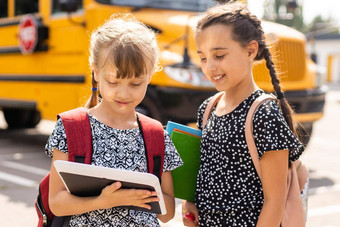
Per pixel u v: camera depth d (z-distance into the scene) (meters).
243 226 1.64
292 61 5.27
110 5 5.05
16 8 6.31
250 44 1.67
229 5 1.75
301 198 1.71
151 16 5.11
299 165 1.81
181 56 4.66
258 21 1.73
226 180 1.67
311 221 3.73
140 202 1.39
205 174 1.74
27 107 6.07
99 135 1.54
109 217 1.52
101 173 1.37
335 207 4.10
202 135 1.80
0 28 6.59
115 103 1.51
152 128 1.61
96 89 1.71
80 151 1.50
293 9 5.86
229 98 1.74
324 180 5.09
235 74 1.66
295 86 5.25
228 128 1.68
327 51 35.56
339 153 6.95
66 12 5.09
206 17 1.69
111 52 1.45
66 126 1.51
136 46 1.46
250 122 1.62
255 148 1.61
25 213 3.83
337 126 11.04
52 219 1.62
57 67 5.54
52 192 1.52
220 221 1.69
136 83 1.50
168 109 4.51
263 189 1.61
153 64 1.52
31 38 5.78
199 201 1.74
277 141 1.57
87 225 1.52
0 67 6.61
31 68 6.00
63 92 5.46
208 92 4.59
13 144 7.18
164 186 1.65
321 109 5.56
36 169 5.40
